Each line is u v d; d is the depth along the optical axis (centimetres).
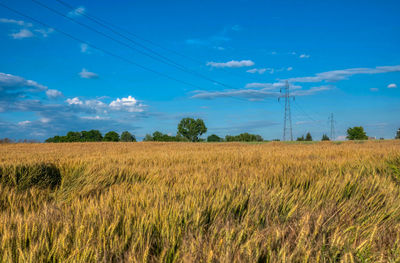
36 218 300
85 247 216
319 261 208
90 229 255
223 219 298
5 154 1334
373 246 230
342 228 273
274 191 405
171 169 715
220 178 550
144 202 358
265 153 1183
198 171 679
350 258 204
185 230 256
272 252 208
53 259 212
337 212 317
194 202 326
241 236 235
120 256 212
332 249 223
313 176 549
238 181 508
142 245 229
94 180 617
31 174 644
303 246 217
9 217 328
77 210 320
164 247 221
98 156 1175
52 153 1479
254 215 302
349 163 764
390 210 334
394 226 287
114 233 254
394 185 494
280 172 593
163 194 390
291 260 201
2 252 224
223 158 1016
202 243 223
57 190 583
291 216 308
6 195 487
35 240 250
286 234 251
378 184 464
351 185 454
